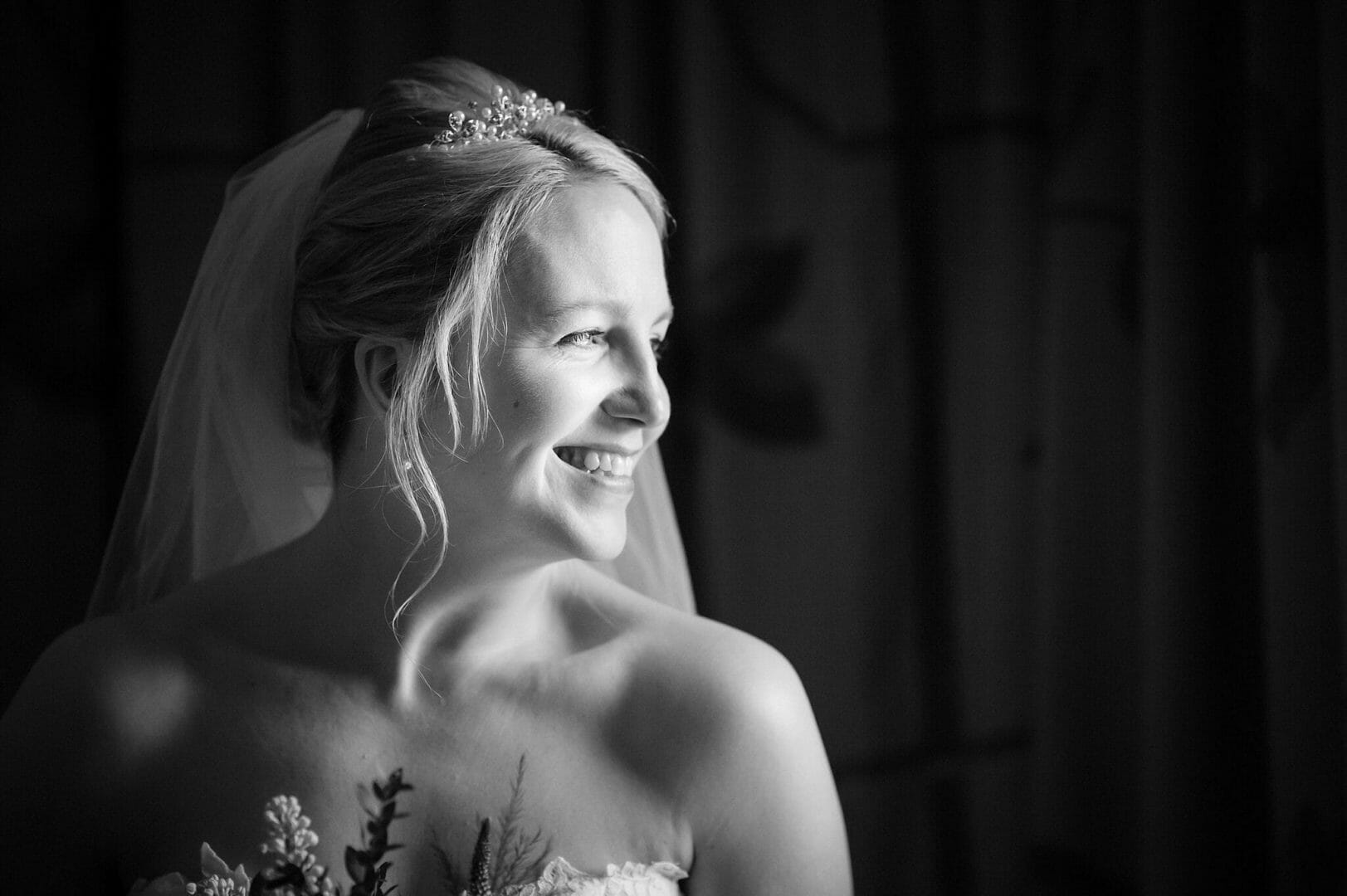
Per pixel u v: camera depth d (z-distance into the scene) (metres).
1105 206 1.57
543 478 0.94
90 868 0.98
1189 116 1.41
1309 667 1.27
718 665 1.02
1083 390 1.59
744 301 1.70
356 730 0.98
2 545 1.55
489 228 0.91
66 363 1.57
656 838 0.97
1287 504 1.28
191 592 1.06
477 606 0.99
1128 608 1.58
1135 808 1.57
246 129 1.59
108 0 1.56
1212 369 1.40
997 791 1.72
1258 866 1.39
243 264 1.08
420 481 0.96
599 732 0.99
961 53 1.72
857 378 1.72
